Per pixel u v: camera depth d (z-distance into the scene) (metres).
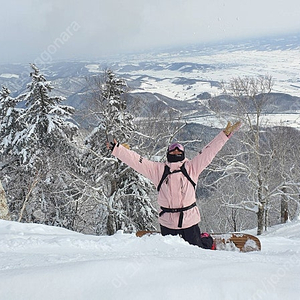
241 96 18.81
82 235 4.94
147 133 17.97
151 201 20.92
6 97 20.73
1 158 21.31
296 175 22.55
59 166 18.34
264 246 6.25
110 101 16.92
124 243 3.51
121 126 17.23
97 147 18.36
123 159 4.10
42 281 1.75
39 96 20.11
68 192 19.78
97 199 16.95
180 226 4.04
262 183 19.81
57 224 20.08
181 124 17.72
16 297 1.63
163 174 4.05
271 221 31.08
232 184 25.94
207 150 4.02
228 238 4.81
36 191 19.33
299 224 19.33
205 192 29.64
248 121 19.58
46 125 20.41
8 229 5.05
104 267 1.93
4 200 8.64
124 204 19.92
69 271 1.85
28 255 2.60
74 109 20.42
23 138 19.50
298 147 22.27
